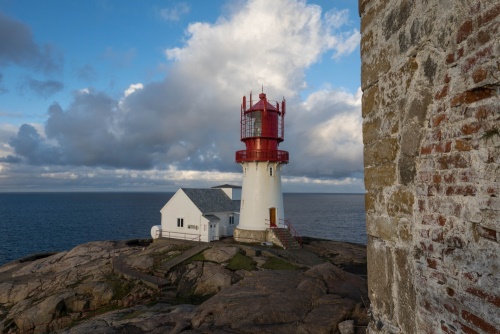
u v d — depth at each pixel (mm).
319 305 9992
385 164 4285
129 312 14555
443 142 3184
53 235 70938
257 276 12430
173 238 37375
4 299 26281
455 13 3021
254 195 33312
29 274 31609
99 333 10844
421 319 3494
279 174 34406
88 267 29266
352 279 11953
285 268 25531
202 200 38406
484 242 2674
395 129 4039
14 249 56375
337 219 96250
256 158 32594
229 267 25953
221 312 10234
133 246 37438
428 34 3406
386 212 4246
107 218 106750
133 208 155250
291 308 9859
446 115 3150
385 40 4316
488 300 2617
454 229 3016
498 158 2559
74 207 163125
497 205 2553
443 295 3150
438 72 3273
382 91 4387
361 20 5043
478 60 2748
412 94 3684
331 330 8828
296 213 118625
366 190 4848
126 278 25875
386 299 4242
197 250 29719
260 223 32969
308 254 29625
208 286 23359
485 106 2701
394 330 4059
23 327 21344
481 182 2715
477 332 2732
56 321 21516
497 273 2537
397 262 3982
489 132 2654
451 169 3068
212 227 36312
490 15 2627
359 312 9516
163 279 24719
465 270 2875
